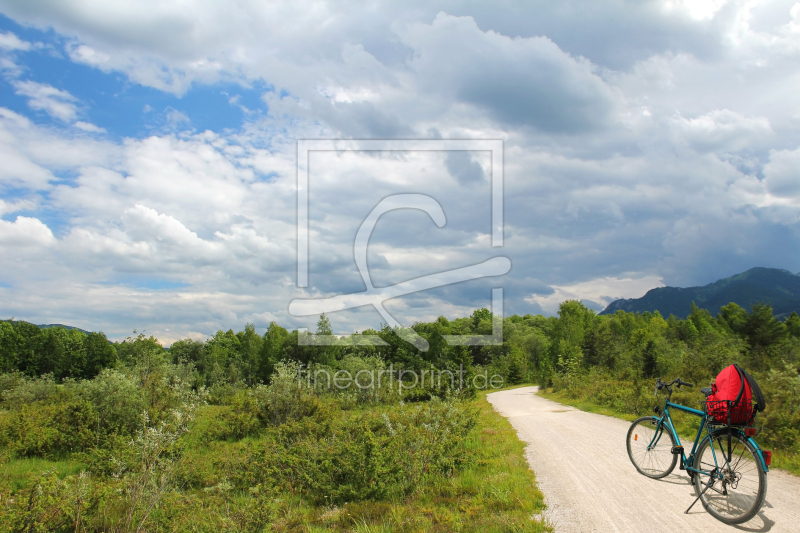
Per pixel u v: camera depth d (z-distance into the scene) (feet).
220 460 34.32
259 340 200.54
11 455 41.39
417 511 21.90
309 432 38.22
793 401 32.22
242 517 21.17
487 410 70.44
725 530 15.20
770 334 141.08
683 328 215.92
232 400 58.08
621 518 17.04
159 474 26.32
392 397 83.41
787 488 19.88
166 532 21.08
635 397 52.95
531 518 18.33
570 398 89.25
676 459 20.85
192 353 232.53
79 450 42.50
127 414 46.09
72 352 239.30
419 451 27.55
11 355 222.07
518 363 223.92
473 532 18.10
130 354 70.08
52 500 21.30
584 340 182.09
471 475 26.86
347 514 22.71
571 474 24.27
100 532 22.20
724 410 16.81
